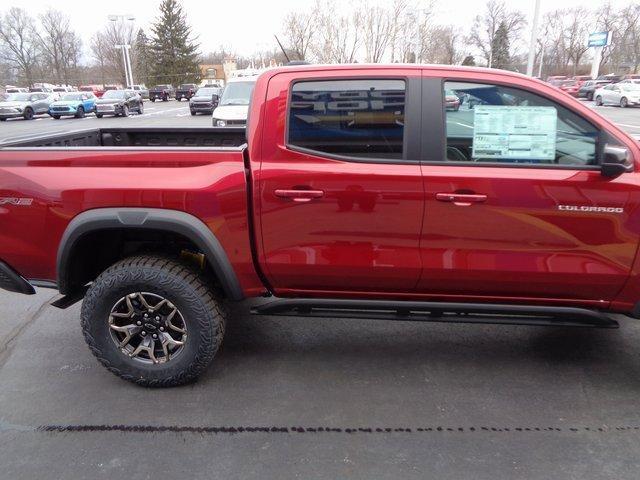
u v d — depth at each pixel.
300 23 37.88
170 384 3.10
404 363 3.44
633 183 2.68
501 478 2.39
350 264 2.91
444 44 44.72
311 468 2.46
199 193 2.80
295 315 3.13
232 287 3.00
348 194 2.81
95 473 2.44
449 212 2.78
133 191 2.84
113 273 2.95
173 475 2.42
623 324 3.99
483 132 2.80
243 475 2.42
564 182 2.71
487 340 3.75
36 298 4.56
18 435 2.71
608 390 3.10
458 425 2.78
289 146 2.86
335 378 3.26
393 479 2.39
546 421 2.81
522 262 2.83
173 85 72.25
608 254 2.77
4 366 3.40
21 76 82.44
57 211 2.91
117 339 3.08
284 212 2.86
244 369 3.36
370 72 2.83
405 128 2.82
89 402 3.00
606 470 2.44
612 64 74.62
